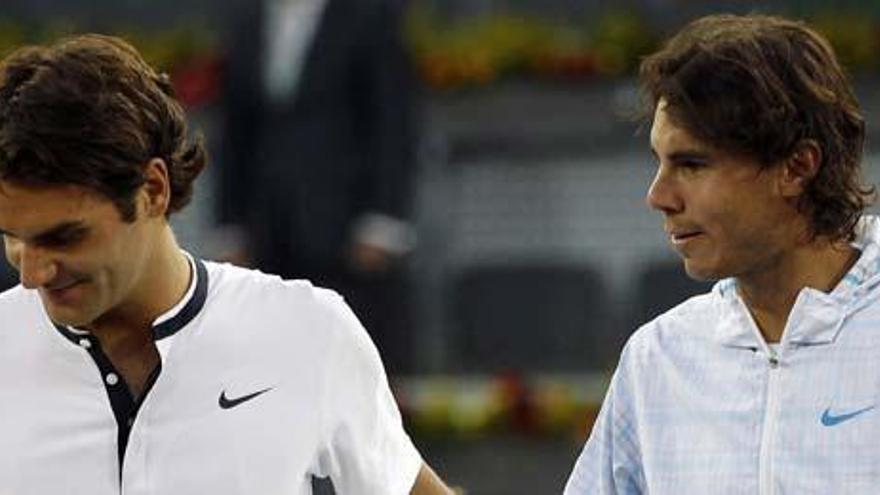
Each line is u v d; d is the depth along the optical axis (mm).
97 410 15398
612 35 47469
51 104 14359
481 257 45719
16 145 14266
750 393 15359
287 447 15508
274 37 36188
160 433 15383
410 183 36438
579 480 16266
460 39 47438
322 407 15656
